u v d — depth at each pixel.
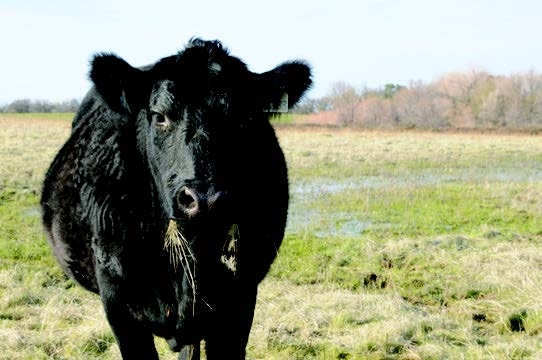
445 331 5.67
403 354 5.22
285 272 8.02
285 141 32.91
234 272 3.55
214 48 3.55
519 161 25.31
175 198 3.12
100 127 3.95
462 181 18.28
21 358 4.96
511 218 12.10
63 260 4.42
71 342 5.30
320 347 5.36
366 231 10.96
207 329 3.70
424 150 29.22
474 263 7.96
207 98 3.29
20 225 10.86
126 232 3.60
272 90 3.66
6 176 16.53
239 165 3.30
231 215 3.31
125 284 3.68
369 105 61.78
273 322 5.84
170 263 3.58
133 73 3.52
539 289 6.83
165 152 3.29
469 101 62.25
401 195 14.87
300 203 13.99
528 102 59.97
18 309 6.08
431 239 9.52
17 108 67.81
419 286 7.41
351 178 18.70
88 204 3.83
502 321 5.99
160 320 3.69
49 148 25.31
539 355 5.09
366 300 6.53
